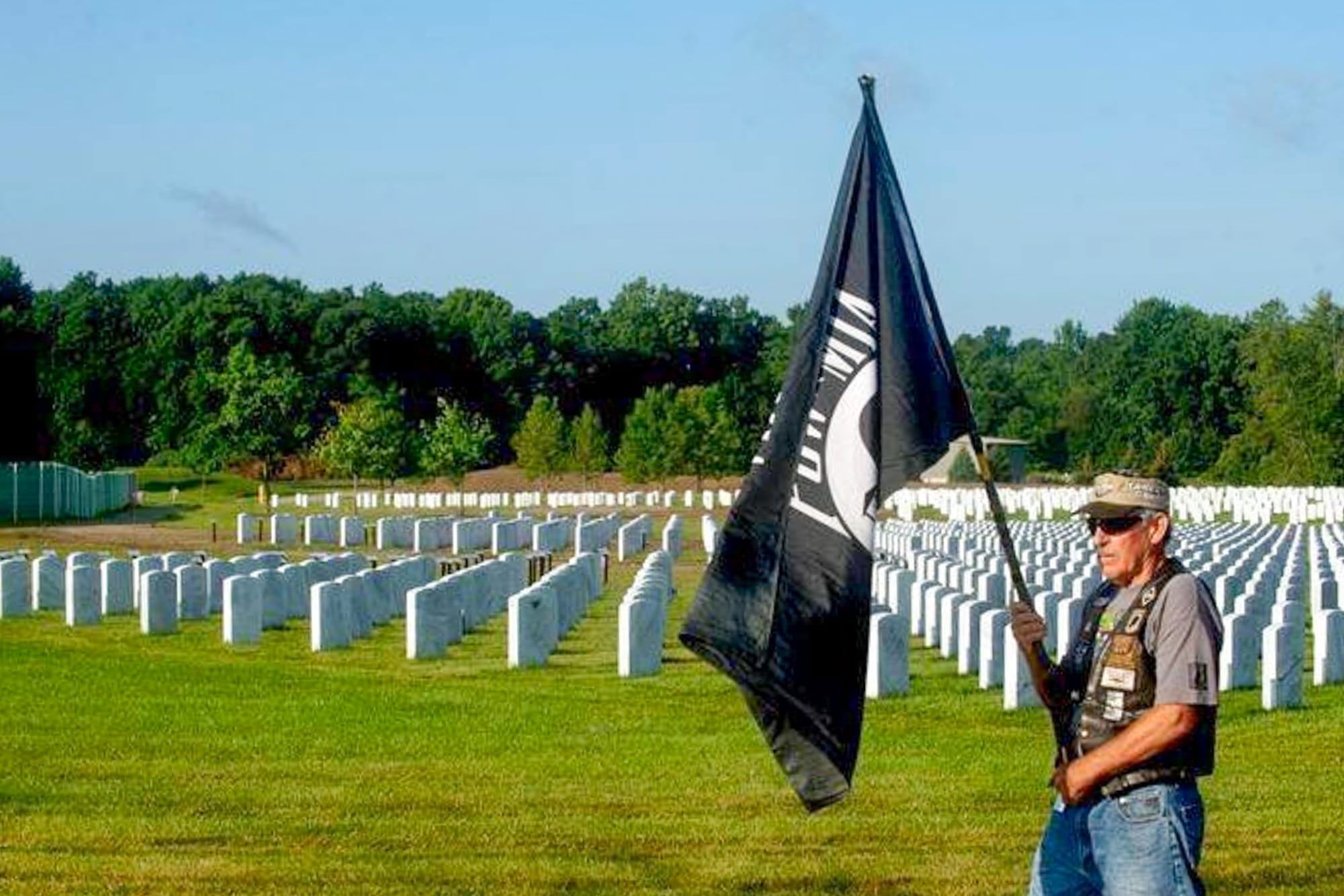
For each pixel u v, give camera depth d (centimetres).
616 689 2227
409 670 2431
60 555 4978
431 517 7012
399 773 1577
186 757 1661
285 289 15425
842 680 754
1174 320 16900
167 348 13362
